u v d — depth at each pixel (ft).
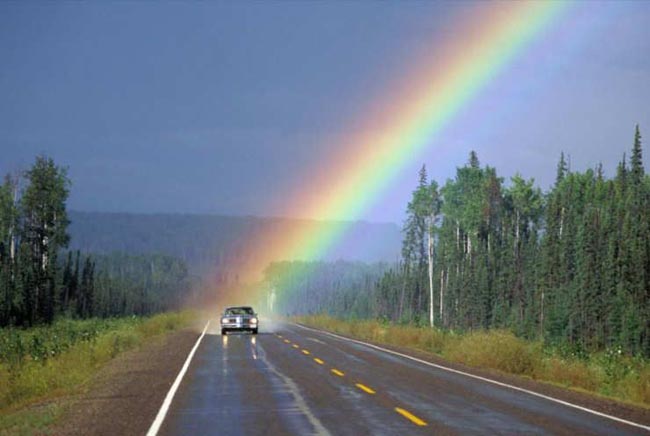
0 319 255.70
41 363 94.43
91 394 72.90
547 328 246.06
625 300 230.48
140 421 55.62
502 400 67.05
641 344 213.66
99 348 117.80
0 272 259.80
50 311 284.20
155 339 169.37
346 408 61.77
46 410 61.31
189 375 90.07
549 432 50.39
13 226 277.44
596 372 89.15
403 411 59.93
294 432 50.49
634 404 68.08
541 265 276.00
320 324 263.90
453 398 68.33
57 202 283.38
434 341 141.28
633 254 238.27
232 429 51.93
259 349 135.64
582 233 255.70
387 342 159.53
